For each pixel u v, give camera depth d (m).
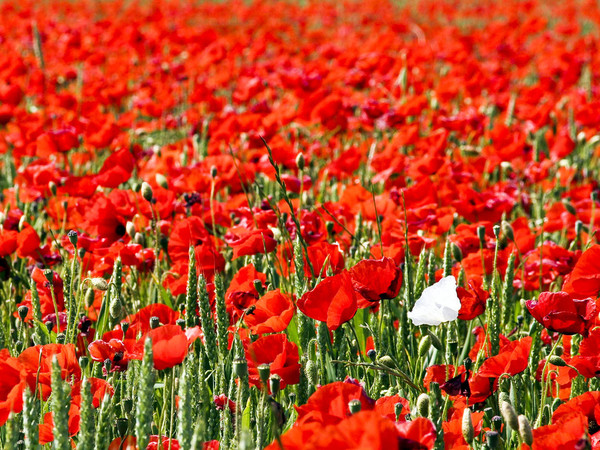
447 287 3.87
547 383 4.22
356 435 2.32
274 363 3.83
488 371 3.82
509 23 24.83
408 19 34.19
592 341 3.96
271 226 6.35
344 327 4.67
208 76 17.44
